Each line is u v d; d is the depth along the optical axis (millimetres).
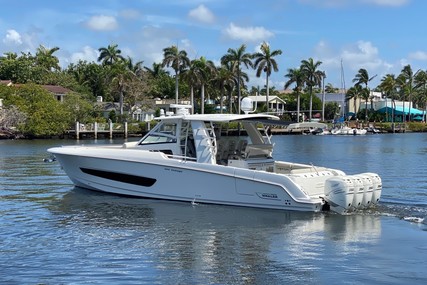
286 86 95000
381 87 110062
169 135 16688
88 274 9703
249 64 82062
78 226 13445
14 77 95562
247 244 11695
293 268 10023
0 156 35531
